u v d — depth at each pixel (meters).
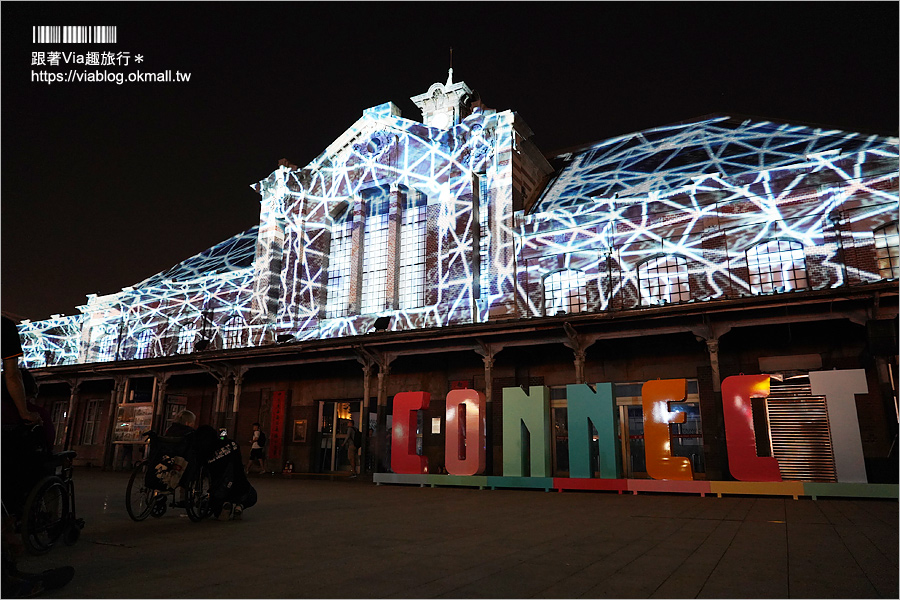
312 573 4.57
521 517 8.45
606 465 13.52
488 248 21.98
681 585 4.17
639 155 24.17
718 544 5.98
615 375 17.17
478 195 23.47
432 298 22.58
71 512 6.11
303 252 26.38
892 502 10.59
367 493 12.90
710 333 14.16
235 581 4.28
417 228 24.44
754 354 15.70
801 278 17.05
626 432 16.77
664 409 13.21
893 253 16.14
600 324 15.18
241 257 30.61
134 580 4.31
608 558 5.21
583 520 8.09
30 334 36.00
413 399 16.05
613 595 3.90
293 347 18.84
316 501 10.94
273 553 5.45
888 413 12.45
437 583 4.23
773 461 12.05
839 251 16.55
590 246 20.14
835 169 17.25
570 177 24.52
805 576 4.45
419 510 9.41
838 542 6.06
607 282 19.56
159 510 8.32
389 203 25.39
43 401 28.33
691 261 18.50
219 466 8.09
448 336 16.62
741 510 9.40
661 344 16.83
